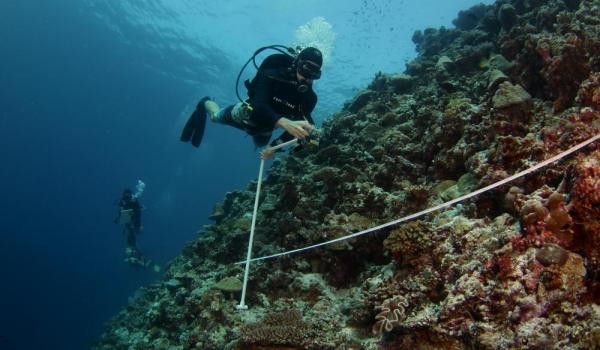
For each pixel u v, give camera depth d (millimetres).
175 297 6398
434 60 8078
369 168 5273
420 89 6836
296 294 4250
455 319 2516
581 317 2021
